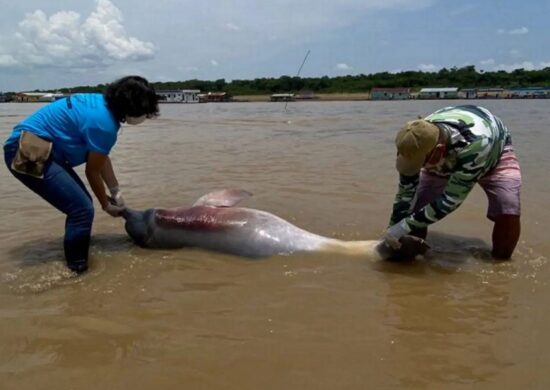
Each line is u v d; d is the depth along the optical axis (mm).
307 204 7156
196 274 4836
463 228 6109
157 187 8414
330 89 76312
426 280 4617
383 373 3156
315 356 3357
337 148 13094
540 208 6730
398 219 5043
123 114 4852
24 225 6391
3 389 3037
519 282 4523
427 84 78312
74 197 4816
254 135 17125
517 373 3127
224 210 5664
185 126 21766
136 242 5742
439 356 3340
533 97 65250
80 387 3057
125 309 4086
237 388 3021
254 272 4875
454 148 4590
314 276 4746
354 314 3955
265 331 3701
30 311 4059
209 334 3664
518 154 11266
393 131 17797
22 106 57250
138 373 3186
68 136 4805
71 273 4859
